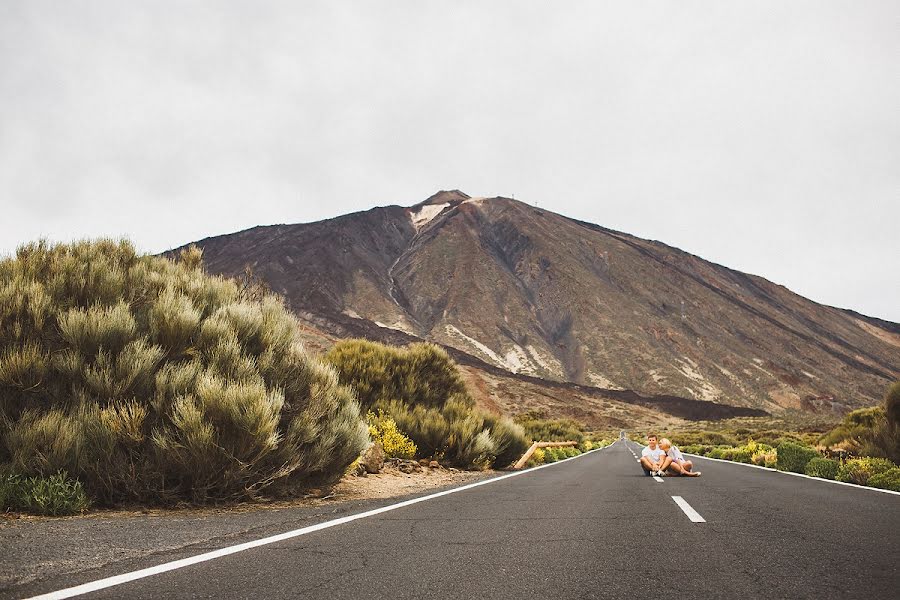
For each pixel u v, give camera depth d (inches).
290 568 147.0
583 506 282.2
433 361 794.8
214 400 276.4
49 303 296.2
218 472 271.0
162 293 351.6
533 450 816.3
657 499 314.2
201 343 326.6
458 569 148.9
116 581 130.0
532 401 5236.2
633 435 4436.5
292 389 344.5
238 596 121.2
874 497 322.0
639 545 181.9
